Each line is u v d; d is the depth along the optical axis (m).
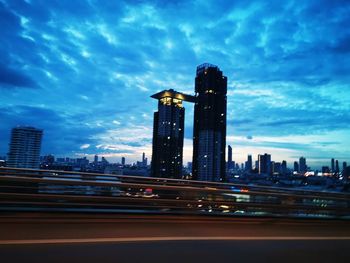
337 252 6.11
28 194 7.14
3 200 7.12
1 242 5.29
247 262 5.07
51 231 6.16
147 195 8.41
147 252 5.26
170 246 5.70
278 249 6.03
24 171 7.84
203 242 6.13
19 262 4.44
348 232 8.58
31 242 5.38
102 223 7.13
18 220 6.71
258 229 7.96
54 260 4.60
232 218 8.86
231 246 5.99
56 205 7.45
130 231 6.61
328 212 10.50
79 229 6.47
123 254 5.07
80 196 7.62
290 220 9.67
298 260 5.38
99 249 5.25
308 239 7.17
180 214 8.53
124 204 8.19
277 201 10.00
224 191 9.25
